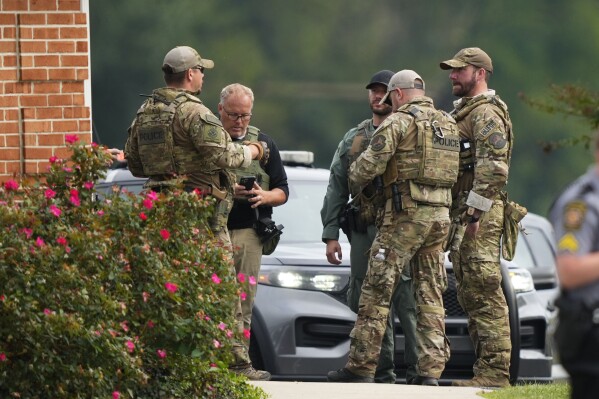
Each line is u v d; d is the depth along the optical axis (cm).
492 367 3628
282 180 3741
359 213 3766
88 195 2933
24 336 2648
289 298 3938
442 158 3525
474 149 3612
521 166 19888
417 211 3519
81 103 3669
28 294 2644
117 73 18075
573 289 2092
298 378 3894
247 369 3606
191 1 19600
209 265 3066
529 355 4234
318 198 4438
